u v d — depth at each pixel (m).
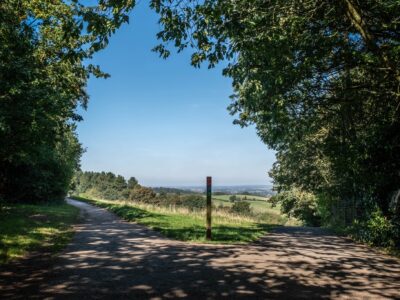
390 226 12.69
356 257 10.45
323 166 25.83
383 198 14.16
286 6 9.02
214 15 7.09
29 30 12.88
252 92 11.89
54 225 14.89
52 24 14.59
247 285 6.58
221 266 8.12
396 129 11.74
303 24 9.21
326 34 9.84
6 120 12.30
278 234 16.83
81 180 120.56
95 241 11.35
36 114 13.36
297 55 10.11
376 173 12.79
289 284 6.80
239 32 7.45
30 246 9.70
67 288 6.05
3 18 12.04
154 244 11.03
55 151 32.03
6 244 9.52
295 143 22.53
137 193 86.38
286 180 36.78
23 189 29.08
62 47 15.54
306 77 10.47
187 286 6.36
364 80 11.61
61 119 17.67
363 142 12.75
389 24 8.65
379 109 12.48
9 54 12.04
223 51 8.00
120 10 6.65
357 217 18.14
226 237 13.05
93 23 6.68
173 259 8.76
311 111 12.65
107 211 29.02
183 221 18.66
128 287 6.21
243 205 65.44
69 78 16.41
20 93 12.30
